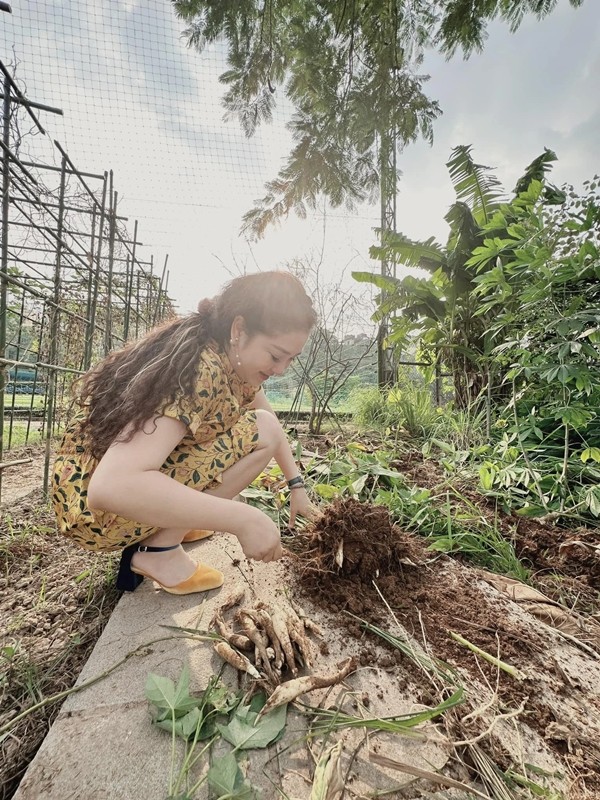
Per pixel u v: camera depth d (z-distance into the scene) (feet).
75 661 3.36
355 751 2.38
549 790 2.26
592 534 5.70
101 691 2.73
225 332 3.20
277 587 3.94
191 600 3.70
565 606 4.24
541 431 8.44
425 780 2.24
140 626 3.36
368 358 18.52
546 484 6.88
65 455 3.59
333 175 15.90
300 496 4.72
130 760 2.27
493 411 11.15
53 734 2.42
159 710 2.51
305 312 3.11
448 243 13.85
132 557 3.76
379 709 2.68
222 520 2.93
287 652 2.92
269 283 3.10
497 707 2.79
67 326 13.98
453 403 14.03
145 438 2.82
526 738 2.59
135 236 17.02
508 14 13.32
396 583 4.17
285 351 3.16
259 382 3.56
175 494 2.81
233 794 2.01
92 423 3.12
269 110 15.81
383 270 17.97
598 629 3.87
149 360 3.17
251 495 5.93
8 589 4.42
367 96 14.33
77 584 4.43
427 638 3.43
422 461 8.96
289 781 2.19
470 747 2.41
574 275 7.14
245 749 2.33
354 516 4.33
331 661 3.08
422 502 6.02
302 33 14.07
